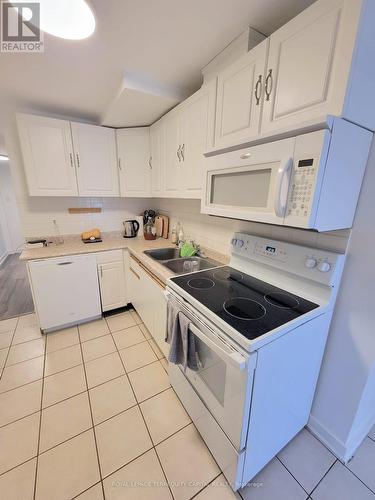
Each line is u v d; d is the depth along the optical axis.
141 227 2.92
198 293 1.25
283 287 1.32
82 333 2.28
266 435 1.08
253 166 1.04
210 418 1.17
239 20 1.10
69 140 2.18
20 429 1.36
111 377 1.75
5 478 1.14
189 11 1.04
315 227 0.86
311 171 0.81
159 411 1.49
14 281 3.59
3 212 4.88
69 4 0.93
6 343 2.13
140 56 1.38
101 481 1.13
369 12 0.72
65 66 1.48
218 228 1.91
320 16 0.80
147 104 1.82
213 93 1.35
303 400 1.25
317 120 0.76
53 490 1.09
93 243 2.55
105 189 2.44
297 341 1.03
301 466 1.20
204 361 1.17
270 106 1.03
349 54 0.74
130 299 2.65
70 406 1.51
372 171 0.95
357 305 1.09
